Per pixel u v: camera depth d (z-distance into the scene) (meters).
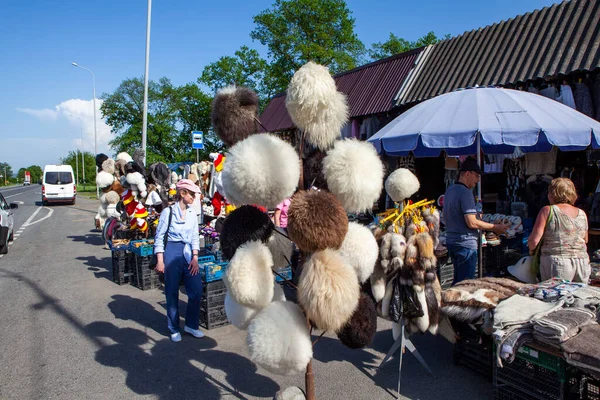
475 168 4.07
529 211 7.20
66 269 8.18
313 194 2.02
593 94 6.43
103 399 3.38
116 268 7.04
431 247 3.31
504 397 3.06
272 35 23.89
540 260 3.75
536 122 4.19
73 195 26.89
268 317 2.03
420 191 8.92
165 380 3.68
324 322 1.93
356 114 10.02
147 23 12.09
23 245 11.28
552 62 6.88
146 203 8.19
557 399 2.70
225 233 2.22
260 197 1.96
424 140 4.53
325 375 3.66
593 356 2.36
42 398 3.41
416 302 3.27
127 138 35.53
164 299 6.06
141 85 40.97
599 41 6.62
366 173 2.05
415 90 8.98
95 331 4.84
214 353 4.21
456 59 8.91
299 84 2.03
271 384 3.57
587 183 6.61
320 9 22.83
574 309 2.77
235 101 2.25
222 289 4.97
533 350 2.79
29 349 4.37
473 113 4.50
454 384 3.43
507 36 8.36
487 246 5.59
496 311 2.94
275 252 2.36
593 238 6.09
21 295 6.37
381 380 3.54
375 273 3.45
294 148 2.28
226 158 2.03
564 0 8.02
